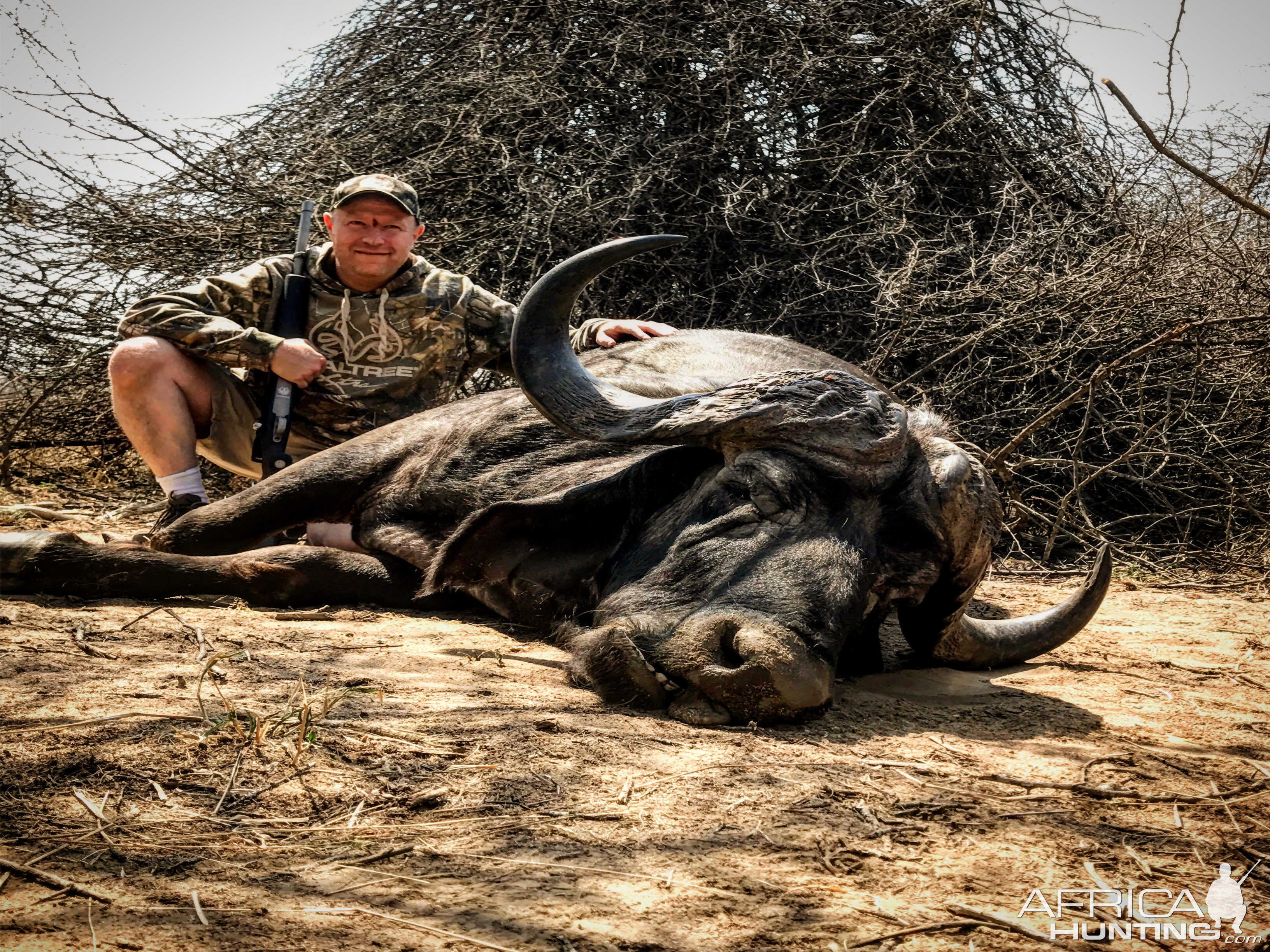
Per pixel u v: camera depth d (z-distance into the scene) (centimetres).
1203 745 329
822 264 738
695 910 212
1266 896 231
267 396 527
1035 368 707
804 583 330
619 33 821
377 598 453
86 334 753
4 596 416
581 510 387
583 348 559
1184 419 721
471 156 773
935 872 234
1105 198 796
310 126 844
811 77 795
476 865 225
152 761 261
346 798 252
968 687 389
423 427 480
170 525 466
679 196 765
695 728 313
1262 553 697
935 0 855
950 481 359
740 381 366
